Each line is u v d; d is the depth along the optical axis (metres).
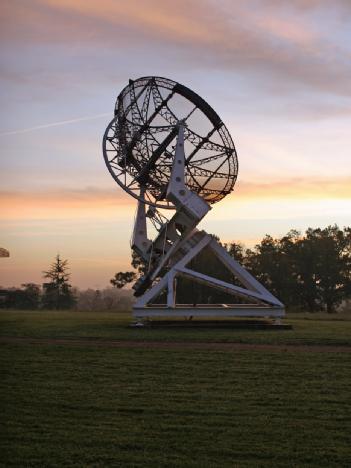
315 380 18.58
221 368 20.55
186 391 16.98
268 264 94.94
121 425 13.62
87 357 22.97
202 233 37.16
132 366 20.94
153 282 39.19
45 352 24.30
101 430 13.24
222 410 14.90
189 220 36.19
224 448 12.11
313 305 96.81
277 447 12.19
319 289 95.44
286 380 18.58
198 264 87.56
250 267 97.00
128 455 11.71
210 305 38.91
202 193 37.06
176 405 15.37
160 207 36.38
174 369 20.38
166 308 34.97
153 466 11.17
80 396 16.34
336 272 94.25
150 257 38.06
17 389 17.19
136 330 33.22
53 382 18.17
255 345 26.86
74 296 127.50
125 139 36.16
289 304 96.25
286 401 15.87
